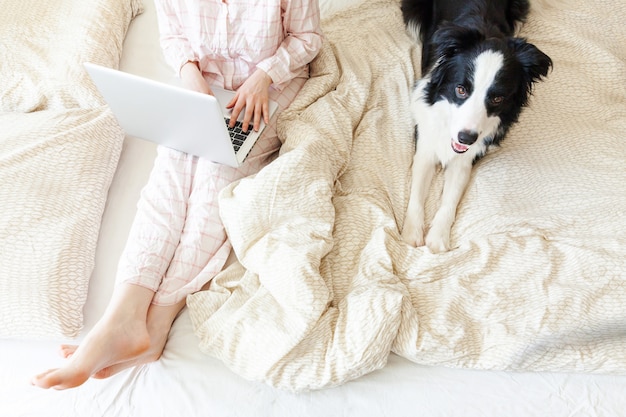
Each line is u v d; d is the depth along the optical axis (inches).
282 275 52.5
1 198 58.0
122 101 53.4
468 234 60.7
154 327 52.4
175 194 59.6
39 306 52.0
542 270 54.9
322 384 48.8
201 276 56.1
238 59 68.1
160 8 65.3
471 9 71.9
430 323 51.8
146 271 52.9
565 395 49.2
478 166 67.4
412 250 57.6
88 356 45.8
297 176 58.2
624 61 78.3
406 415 48.8
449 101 60.7
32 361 52.4
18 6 79.1
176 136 57.2
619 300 51.4
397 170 66.6
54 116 67.4
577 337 50.7
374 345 48.4
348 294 53.6
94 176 63.0
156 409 49.6
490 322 52.3
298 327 49.3
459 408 48.9
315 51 69.1
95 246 59.5
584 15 80.4
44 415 49.7
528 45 57.1
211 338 51.9
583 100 72.2
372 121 70.3
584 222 58.5
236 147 61.2
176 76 73.6
